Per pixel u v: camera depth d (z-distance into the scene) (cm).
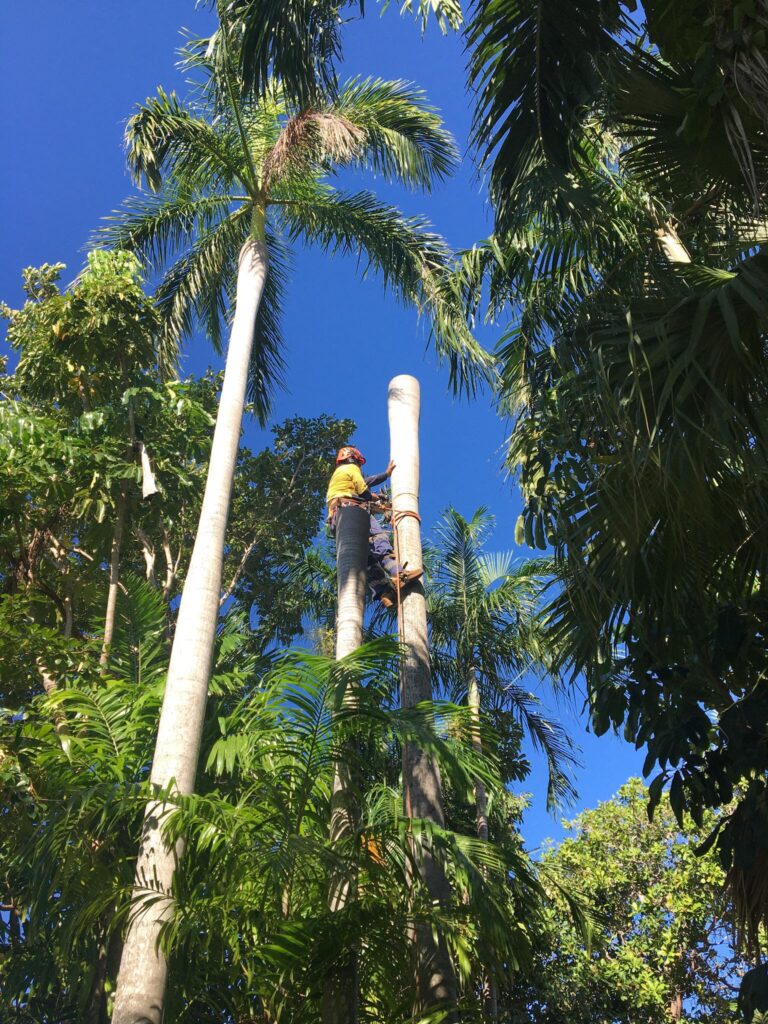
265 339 1268
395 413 774
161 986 561
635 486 411
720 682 461
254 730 686
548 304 620
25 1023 1038
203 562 790
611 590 478
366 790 620
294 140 1086
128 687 763
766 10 389
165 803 596
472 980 614
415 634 678
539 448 495
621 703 486
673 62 473
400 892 529
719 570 486
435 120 1190
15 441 934
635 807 1727
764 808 407
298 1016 517
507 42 516
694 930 1551
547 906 1425
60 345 1107
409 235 1177
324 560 1552
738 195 519
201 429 1102
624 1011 1516
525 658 1403
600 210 539
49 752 698
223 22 902
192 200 1208
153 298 1150
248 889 539
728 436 377
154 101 1177
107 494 971
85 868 610
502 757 1351
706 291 420
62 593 1042
